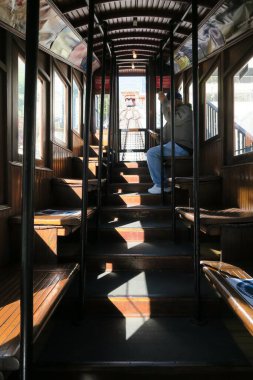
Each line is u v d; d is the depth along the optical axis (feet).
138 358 5.99
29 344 3.96
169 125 15.60
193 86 7.45
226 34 10.74
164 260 9.63
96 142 21.06
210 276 6.59
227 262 8.39
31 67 4.00
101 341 6.62
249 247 8.54
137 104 23.44
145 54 15.21
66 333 6.97
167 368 5.76
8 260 8.41
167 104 15.30
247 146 11.14
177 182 12.66
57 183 12.83
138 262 9.68
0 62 8.14
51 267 7.52
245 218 8.39
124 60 16.60
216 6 9.16
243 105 11.48
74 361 5.90
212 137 14.26
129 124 23.48
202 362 5.85
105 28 10.77
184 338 6.75
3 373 4.00
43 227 8.11
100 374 5.77
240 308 4.72
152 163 14.48
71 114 16.58
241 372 5.72
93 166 16.01
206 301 7.71
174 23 10.68
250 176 10.23
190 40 12.35
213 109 14.35
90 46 7.71
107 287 8.36
